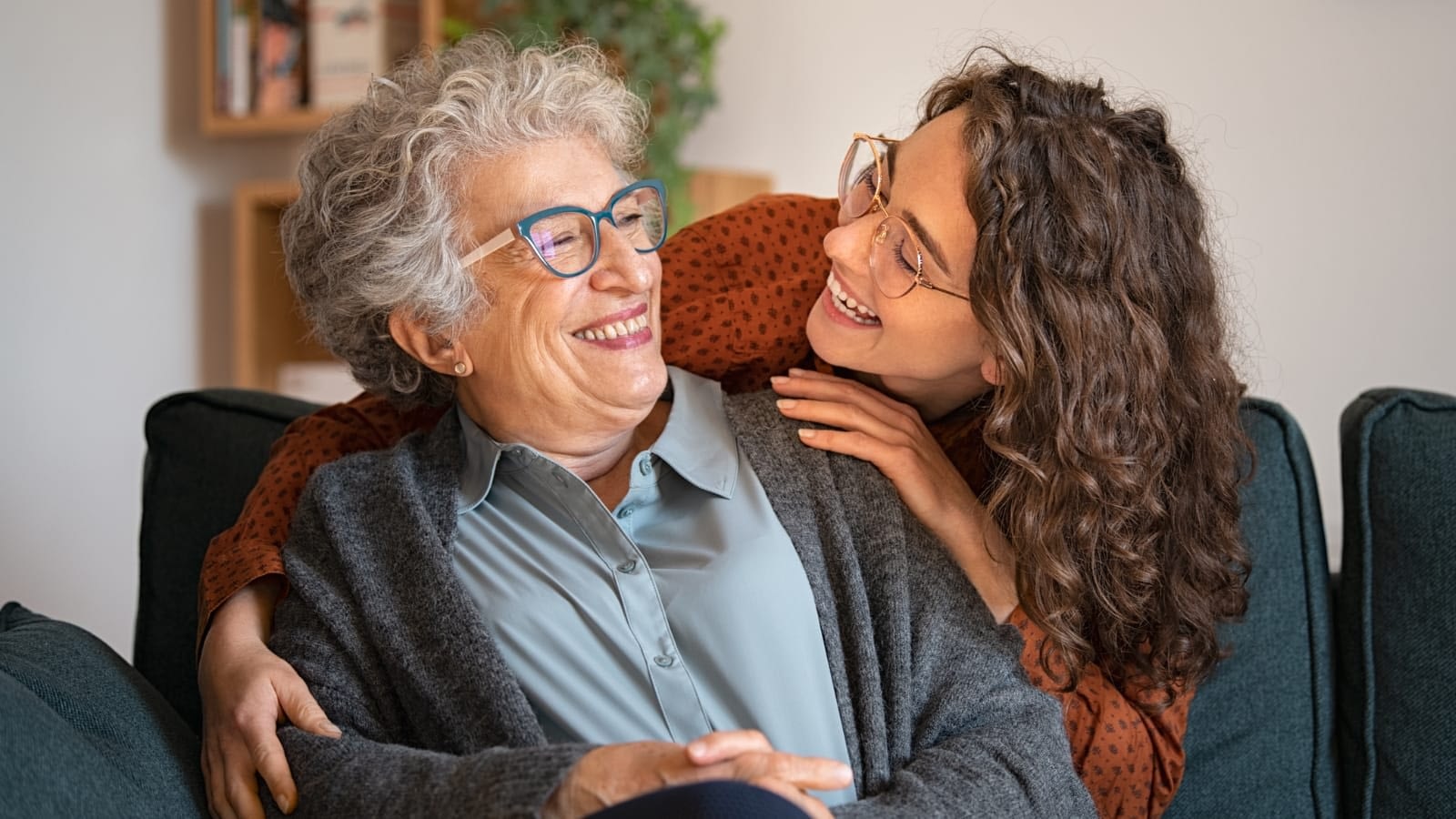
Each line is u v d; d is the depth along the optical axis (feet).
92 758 3.99
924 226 4.83
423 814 3.85
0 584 10.18
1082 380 4.76
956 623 4.72
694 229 5.90
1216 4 10.32
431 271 4.69
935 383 5.28
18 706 3.78
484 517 4.88
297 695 4.46
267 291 12.31
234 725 4.41
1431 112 9.71
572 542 4.75
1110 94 5.20
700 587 4.64
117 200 11.42
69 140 10.91
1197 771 5.24
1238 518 5.17
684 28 11.99
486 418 4.96
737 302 5.52
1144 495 4.86
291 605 4.83
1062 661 4.98
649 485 4.91
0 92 10.26
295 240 5.07
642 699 4.60
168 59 11.96
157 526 6.04
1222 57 10.34
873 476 4.97
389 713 4.65
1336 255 10.09
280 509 5.25
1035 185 4.71
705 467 4.90
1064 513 4.83
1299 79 10.09
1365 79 9.88
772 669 4.57
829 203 6.18
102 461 11.21
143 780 4.29
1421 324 9.87
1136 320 4.79
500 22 12.30
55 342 10.76
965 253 4.82
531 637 4.61
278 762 4.26
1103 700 5.01
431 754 4.12
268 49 12.00
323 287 5.07
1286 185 10.20
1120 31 10.69
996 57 11.02
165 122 11.93
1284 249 10.25
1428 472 5.19
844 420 5.03
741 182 12.17
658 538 4.87
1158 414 4.89
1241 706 5.27
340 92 11.87
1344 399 10.14
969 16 11.42
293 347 12.62
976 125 4.79
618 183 4.89
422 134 4.66
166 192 11.96
